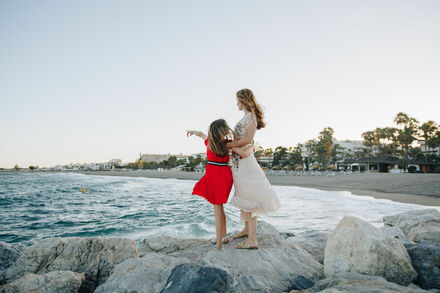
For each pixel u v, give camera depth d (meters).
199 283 2.24
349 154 87.00
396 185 20.66
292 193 18.30
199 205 13.48
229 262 2.89
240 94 3.29
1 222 9.27
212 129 3.14
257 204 3.14
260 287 2.49
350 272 2.52
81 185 33.03
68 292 2.75
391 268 2.54
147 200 16.14
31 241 6.75
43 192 22.58
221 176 3.20
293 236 5.70
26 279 2.66
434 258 2.66
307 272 2.93
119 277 2.72
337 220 8.55
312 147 71.12
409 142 56.16
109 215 10.48
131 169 149.75
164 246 4.53
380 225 7.42
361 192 17.89
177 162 129.75
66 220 9.52
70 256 3.45
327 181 29.67
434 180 22.61
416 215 5.81
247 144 3.19
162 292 2.29
